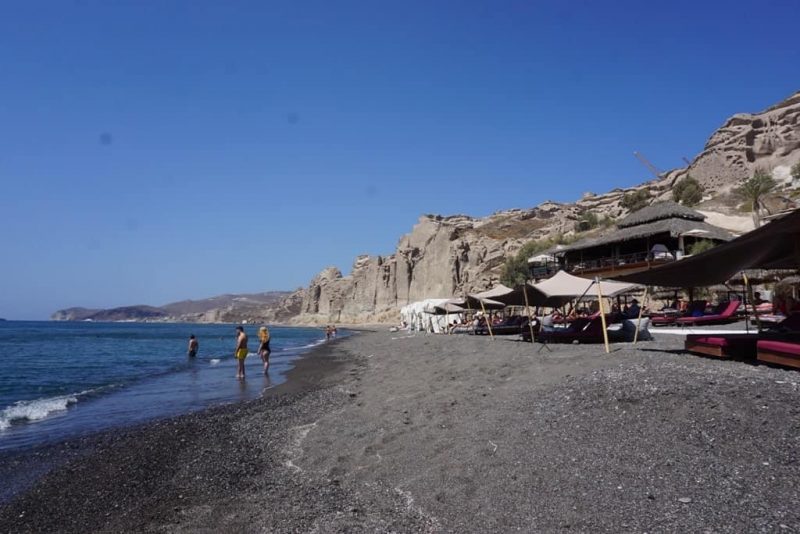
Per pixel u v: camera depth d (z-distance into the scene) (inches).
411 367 828.6
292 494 307.1
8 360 1583.4
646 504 235.6
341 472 338.0
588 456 294.8
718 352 468.8
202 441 460.4
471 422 393.4
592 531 220.4
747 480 243.0
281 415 550.9
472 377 586.2
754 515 214.2
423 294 5246.1
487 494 270.1
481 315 1807.3
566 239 3248.0
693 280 573.3
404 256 5802.2
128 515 295.1
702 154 3878.0
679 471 261.4
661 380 380.2
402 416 451.8
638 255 1850.4
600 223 3750.0
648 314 1125.7
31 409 677.9
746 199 2800.2
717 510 222.1
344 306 6934.1
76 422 590.6
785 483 235.6
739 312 1064.2
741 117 3929.6
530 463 298.2
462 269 4803.2
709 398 331.6
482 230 5595.5
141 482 355.9
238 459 395.9
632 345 681.6
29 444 484.1
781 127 3565.5
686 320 1047.6
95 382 995.3
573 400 386.9
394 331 2837.1
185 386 886.4
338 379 859.4
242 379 939.3
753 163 3595.0
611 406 358.0
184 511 294.2
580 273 2027.6
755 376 363.6
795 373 374.6
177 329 6225.4
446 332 1847.9
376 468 334.0
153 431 510.0
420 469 319.3
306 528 255.9
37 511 310.5
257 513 281.4
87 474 380.8
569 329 860.0
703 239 1721.2
